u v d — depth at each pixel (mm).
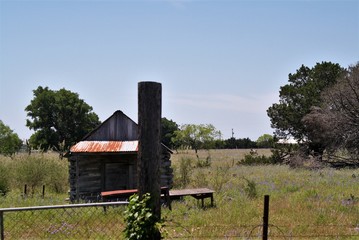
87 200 18703
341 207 13031
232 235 9453
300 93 40656
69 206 7000
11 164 21422
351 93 32219
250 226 10375
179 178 22984
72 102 74125
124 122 19906
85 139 19578
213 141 65062
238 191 18031
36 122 72125
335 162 32531
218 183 20250
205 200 16109
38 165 21141
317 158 32344
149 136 5891
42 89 74938
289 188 18516
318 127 34656
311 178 23188
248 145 99688
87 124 75750
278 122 41344
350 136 31359
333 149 33250
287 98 41750
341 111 32562
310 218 11445
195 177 23484
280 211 12672
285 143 39562
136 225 5887
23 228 10602
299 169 30406
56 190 21734
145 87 5902
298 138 40469
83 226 10688
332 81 40219
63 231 10133
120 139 19766
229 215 11984
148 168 5898
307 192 16469
